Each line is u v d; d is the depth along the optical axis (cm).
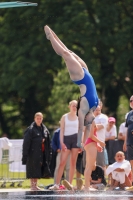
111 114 8125
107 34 7531
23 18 8012
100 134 2984
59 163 3047
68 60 2408
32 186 3030
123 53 7531
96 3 7688
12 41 8069
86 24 7450
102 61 7850
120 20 7725
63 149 2981
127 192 2505
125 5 7781
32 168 2998
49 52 7838
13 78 7862
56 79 7062
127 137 2948
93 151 2639
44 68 7875
